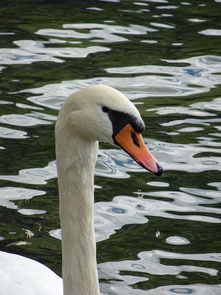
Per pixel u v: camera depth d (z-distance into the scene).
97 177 13.19
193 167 13.51
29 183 12.87
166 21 19.77
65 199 8.48
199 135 14.52
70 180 8.39
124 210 12.26
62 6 20.59
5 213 12.09
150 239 11.61
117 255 11.23
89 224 8.52
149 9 20.55
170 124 14.91
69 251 8.56
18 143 14.05
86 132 8.17
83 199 8.44
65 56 17.53
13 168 13.27
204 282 10.72
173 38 18.83
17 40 18.23
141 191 12.77
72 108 8.18
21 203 12.34
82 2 20.94
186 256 11.26
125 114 8.09
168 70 17.14
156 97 15.99
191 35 19.06
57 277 10.12
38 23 19.28
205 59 17.81
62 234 8.60
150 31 19.11
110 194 12.66
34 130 14.48
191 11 20.55
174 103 15.77
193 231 11.83
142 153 8.14
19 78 16.44
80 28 19.03
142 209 12.30
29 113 15.07
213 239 11.65
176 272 10.91
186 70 17.22
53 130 14.48
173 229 11.85
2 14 19.81
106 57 17.59
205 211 12.30
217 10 20.70
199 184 12.99
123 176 13.24
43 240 11.52
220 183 13.03
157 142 14.23
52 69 16.88
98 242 11.51
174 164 13.58
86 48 18.00
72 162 8.32
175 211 12.27
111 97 8.09
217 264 11.12
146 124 14.87
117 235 11.67
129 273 10.85
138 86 16.34
